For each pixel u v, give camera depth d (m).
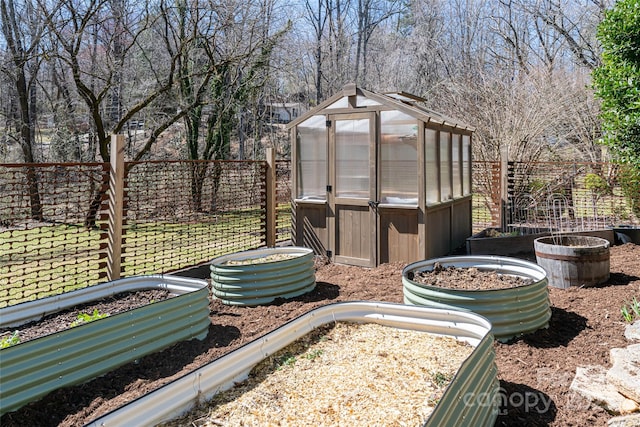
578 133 13.05
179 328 3.39
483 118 12.00
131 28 11.62
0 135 13.38
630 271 5.23
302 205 6.66
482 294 3.34
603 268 4.77
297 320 3.03
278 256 5.23
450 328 3.01
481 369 2.31
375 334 3.10
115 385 2.79
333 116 6.29
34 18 11.77
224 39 12.61
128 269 6.05
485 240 6.67
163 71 13.63
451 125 6.49
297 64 18.02
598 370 2.84
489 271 4.29
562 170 8.84
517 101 11.83
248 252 5.18
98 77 10.10
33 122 14.35
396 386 2.34
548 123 11.76
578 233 6.75
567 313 3.96
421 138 5.68
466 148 7.72
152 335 3.18
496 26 18.53
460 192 7.33
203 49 12.89
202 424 2.07
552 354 3.20
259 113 19.00
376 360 2.67
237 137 18.08
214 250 7.07
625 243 6.90
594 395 2.56
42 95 15.03
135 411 1.98
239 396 2.32
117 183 4.80
